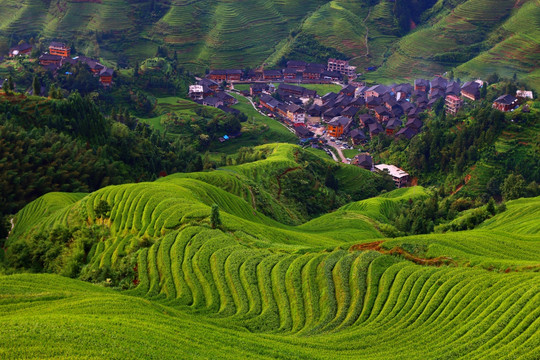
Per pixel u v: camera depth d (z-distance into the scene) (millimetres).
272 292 73812
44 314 56438
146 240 91062
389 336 60750
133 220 101938
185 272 79812
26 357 43125
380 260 78375
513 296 63062
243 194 159250
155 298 74938
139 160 199750
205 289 75375
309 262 79188
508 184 183375
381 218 166875
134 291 77375
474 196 199625
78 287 73562
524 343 53719
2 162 155000
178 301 73188
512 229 118062
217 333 58062
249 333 61312
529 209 133500
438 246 83625
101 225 107062
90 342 47031
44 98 193875
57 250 100812
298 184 195000
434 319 63812
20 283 71375
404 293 70125
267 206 162375
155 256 86000
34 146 166875
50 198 147000
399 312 66438
